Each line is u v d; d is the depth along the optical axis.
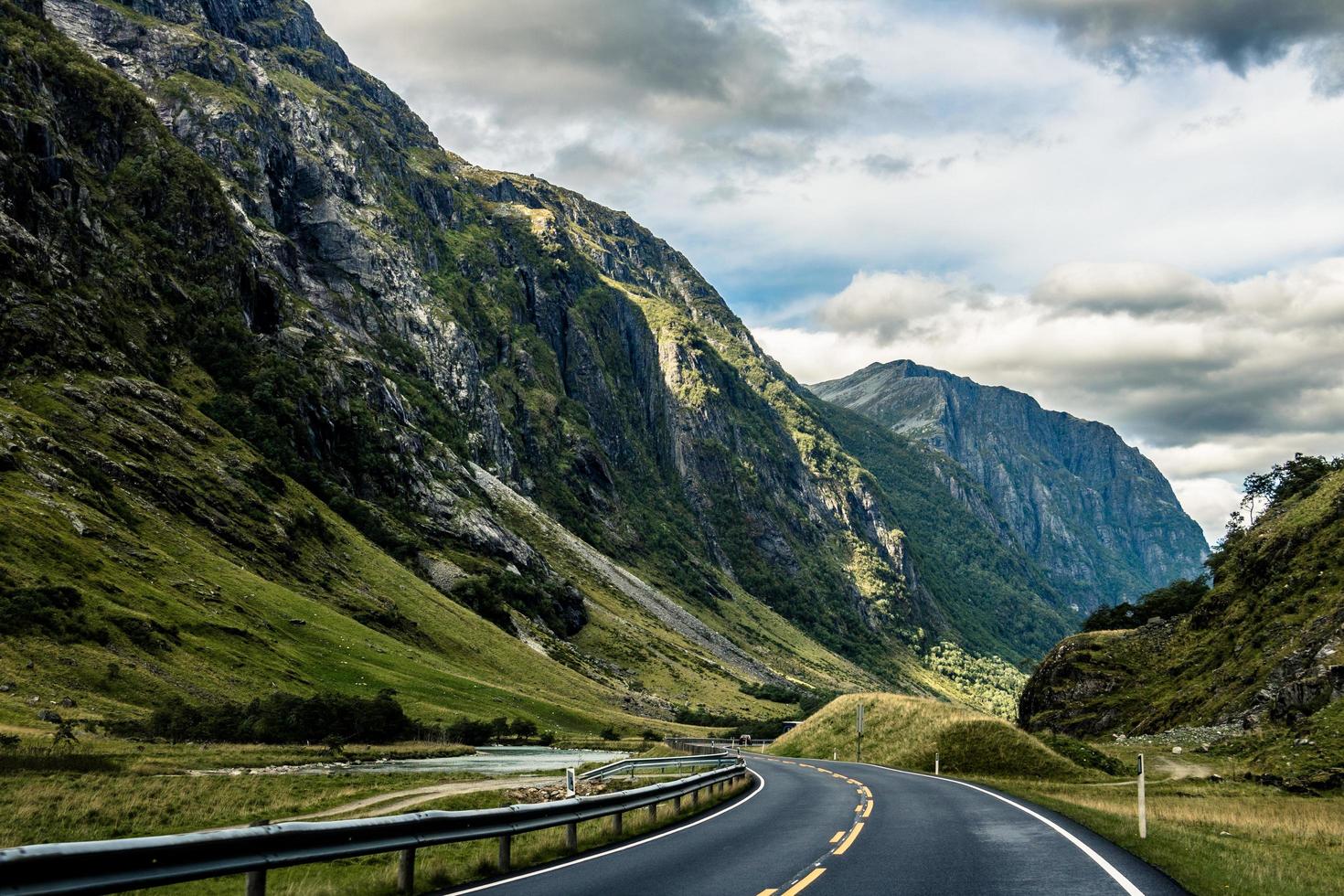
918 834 22.80
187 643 97.81
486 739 101.50
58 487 117.75
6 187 176.50
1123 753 77.12
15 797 31.58
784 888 15.33
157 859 10.40
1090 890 15.11
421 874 16.16
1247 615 98.19
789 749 78.62
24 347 152.62
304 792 40.56
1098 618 175.12
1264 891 15.20
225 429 184.25
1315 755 57.81
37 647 80.88
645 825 25.31
